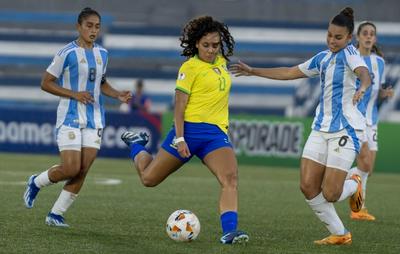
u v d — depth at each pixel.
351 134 26.03
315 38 109.88
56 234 27.55
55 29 114.62
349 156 26.06
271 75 27.64
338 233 27.17
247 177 56.19
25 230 28.20
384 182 56.62
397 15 113.06
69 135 28.75
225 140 25.95
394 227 33.00
